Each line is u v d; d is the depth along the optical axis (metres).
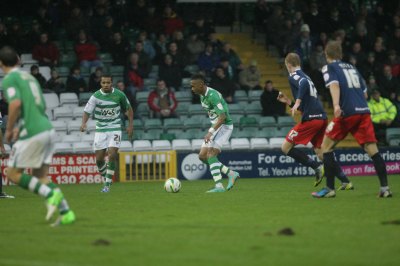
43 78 52.12
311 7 60.88
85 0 59.22
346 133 28.70
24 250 17.72
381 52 59.12
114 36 55.59
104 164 36.62
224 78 54.66
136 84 54.31
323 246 17.91
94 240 18.78
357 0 67.00
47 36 54.44
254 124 54.22
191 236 19.48
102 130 35.81
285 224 21.55
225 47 57.09
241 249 17.58
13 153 21.31
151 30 58.16
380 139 54.03
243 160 49.25
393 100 56.38
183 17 63.94
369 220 22.30
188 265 15.86
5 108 48.88
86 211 25.64
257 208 26.11
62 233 20.16
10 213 25.38
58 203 21.28
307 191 34.78
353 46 58.28
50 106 51.81
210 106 33.25
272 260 16.31
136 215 24.22
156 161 48.62
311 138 32.16
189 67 57.41
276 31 59.78
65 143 50.12
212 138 33.75
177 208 26.44
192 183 44.03
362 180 44.16
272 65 61.28
